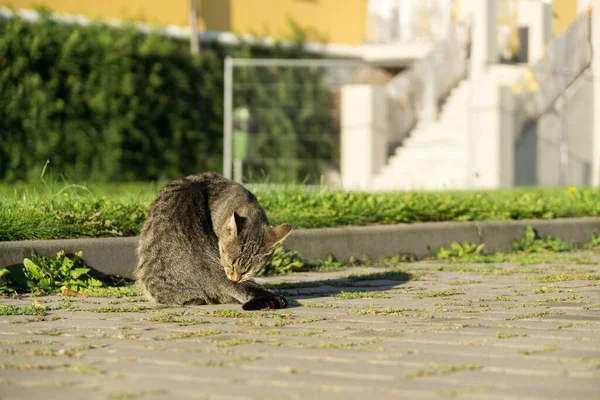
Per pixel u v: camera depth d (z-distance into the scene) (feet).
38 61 68.33
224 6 81.41
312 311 20.90
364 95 73.67
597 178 70.33
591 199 44.52
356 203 35.55
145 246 22.53
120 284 26.63
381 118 73.36
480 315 20.22
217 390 13.21
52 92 68.69
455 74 72.02
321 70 79.46
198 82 76.89
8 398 12.83
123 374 14.24
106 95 71.36
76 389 13.30
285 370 14.49
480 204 39.60
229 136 63.93
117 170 71.51
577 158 69.72
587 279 27.27
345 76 83.30
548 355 15.69
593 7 70.74
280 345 16.61
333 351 16.05
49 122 68.33
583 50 70.38
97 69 71.20
